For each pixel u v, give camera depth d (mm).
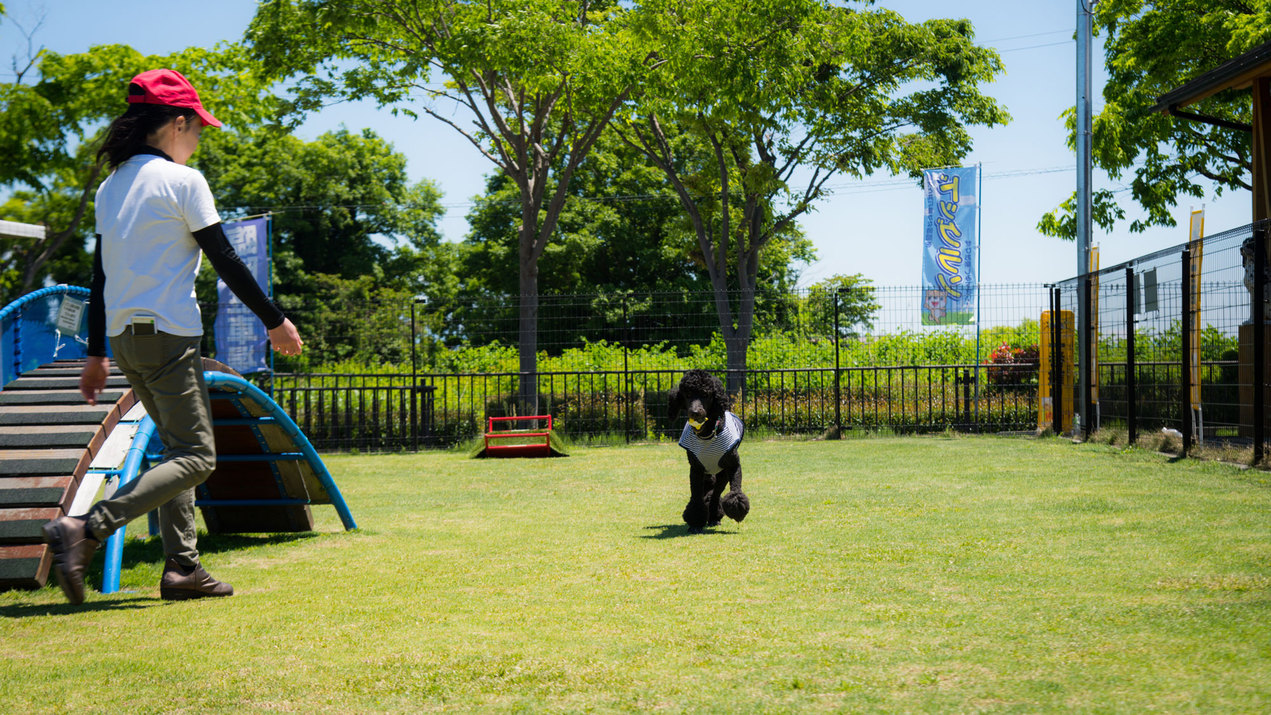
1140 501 6234
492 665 2742
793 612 3381
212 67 20297
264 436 6062
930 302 15102
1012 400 15633
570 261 37562
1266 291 8914
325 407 16969
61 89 19594
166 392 3629
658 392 16359
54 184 20453
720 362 18734
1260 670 2416
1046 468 8812
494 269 39125
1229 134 19359
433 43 16578
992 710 2182
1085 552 4465
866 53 20828
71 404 4812
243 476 6297
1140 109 18672
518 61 14836
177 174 3629
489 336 18969
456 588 4113
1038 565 4184
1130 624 2994
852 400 16188
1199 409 9133
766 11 16844
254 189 36906
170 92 3859
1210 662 2510
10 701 2469
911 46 21000
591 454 13625
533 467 11703
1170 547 4492
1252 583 3568
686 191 22469
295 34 16422
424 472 11430
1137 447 10344
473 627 3283
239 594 4102
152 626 3400
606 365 18266
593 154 35562
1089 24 13500
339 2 15625
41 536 4168
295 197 37844
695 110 19969
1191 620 3012
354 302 18281
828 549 4859
